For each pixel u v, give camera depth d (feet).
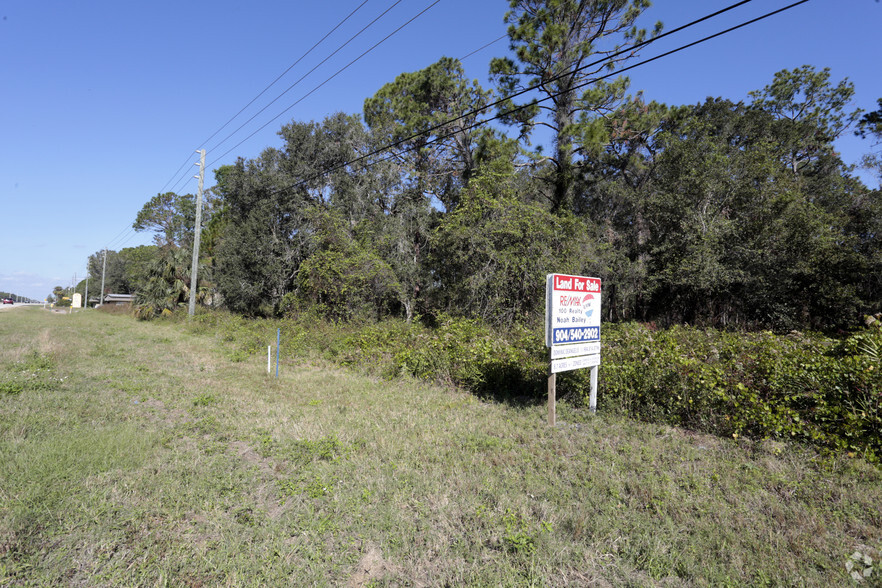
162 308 96.78
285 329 56.75
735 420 19.45
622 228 89.35
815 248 57.72
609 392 24.16
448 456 17.17
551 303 21.57
